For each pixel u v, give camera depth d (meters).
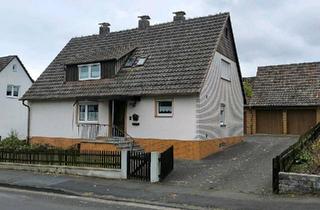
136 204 12.98
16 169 20.08
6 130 40.72
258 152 23.30
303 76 36.12
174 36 26.70
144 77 24.62
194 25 26.69
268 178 16.33
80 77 27.61
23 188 16.05
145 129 24.16
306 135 19.11
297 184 13.64
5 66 40.88
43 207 12.05
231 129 27.45
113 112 25.73
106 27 31.81
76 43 31.83
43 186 15.83
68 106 27.66
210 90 23.89
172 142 23.09
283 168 14.56
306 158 16.41
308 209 11.59
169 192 14.52
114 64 25.97
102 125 25.77
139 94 23.61
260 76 38.19
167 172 17.59
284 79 36.81
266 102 35.72
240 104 29.80
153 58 25.70
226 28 26.81
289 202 12.57
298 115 35.19
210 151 23.58
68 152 18.97
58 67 29.91
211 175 17.48
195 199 13.38
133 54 27.05
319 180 13.27
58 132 27.97
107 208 12.14
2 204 12.47
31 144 26.72
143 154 16.92
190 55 24.38
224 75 26.67
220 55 25.67
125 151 17.36
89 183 16.34
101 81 26.28
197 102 22.42
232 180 16.38
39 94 28.50
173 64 24.34
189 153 22.36
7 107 41.03
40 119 28.95
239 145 26.88
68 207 12.14
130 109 24.86
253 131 36.81
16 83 42.16
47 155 19.56
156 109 23.86
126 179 17.14
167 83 23.28
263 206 12.16
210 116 23.92
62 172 18.75
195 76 22.81
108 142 23.55
